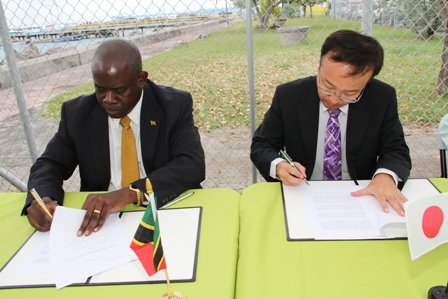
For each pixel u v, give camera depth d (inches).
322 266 40.9
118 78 56.2
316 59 166.6
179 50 182.4
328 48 56.3
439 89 134.3
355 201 52.9
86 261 43.3
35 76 130.7
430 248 38.9
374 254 42.5
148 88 68.4
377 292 37.1
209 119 164.7
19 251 46.6
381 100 67.7
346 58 54.1
